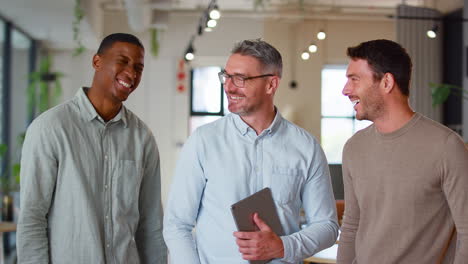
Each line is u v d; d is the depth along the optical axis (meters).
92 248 2.29
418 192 2.03
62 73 9.30
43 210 2.27
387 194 2.10
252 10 10.26
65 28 8.58
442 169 1.99
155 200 2.61
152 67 10.43
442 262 2.08
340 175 5.05
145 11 7.96
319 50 10.50
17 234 2.23
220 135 2.22
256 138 2.20
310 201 2.26
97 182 2.35
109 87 2.37
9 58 8.00
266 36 10.52
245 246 1.97
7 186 6.84
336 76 10.75
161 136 10.41
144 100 10.43
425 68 8.55
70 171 2.29
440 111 8.68
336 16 10.16
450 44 8.60
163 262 2.60
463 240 1.94
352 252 2.30
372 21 10.54
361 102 2.13
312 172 2.24
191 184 2.20
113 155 2.40
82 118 2.37
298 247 2.05
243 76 2.10
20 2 7.04
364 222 2.20
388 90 2.09
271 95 2.19
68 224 2.29
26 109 8.88
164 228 2.23
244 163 2.18
